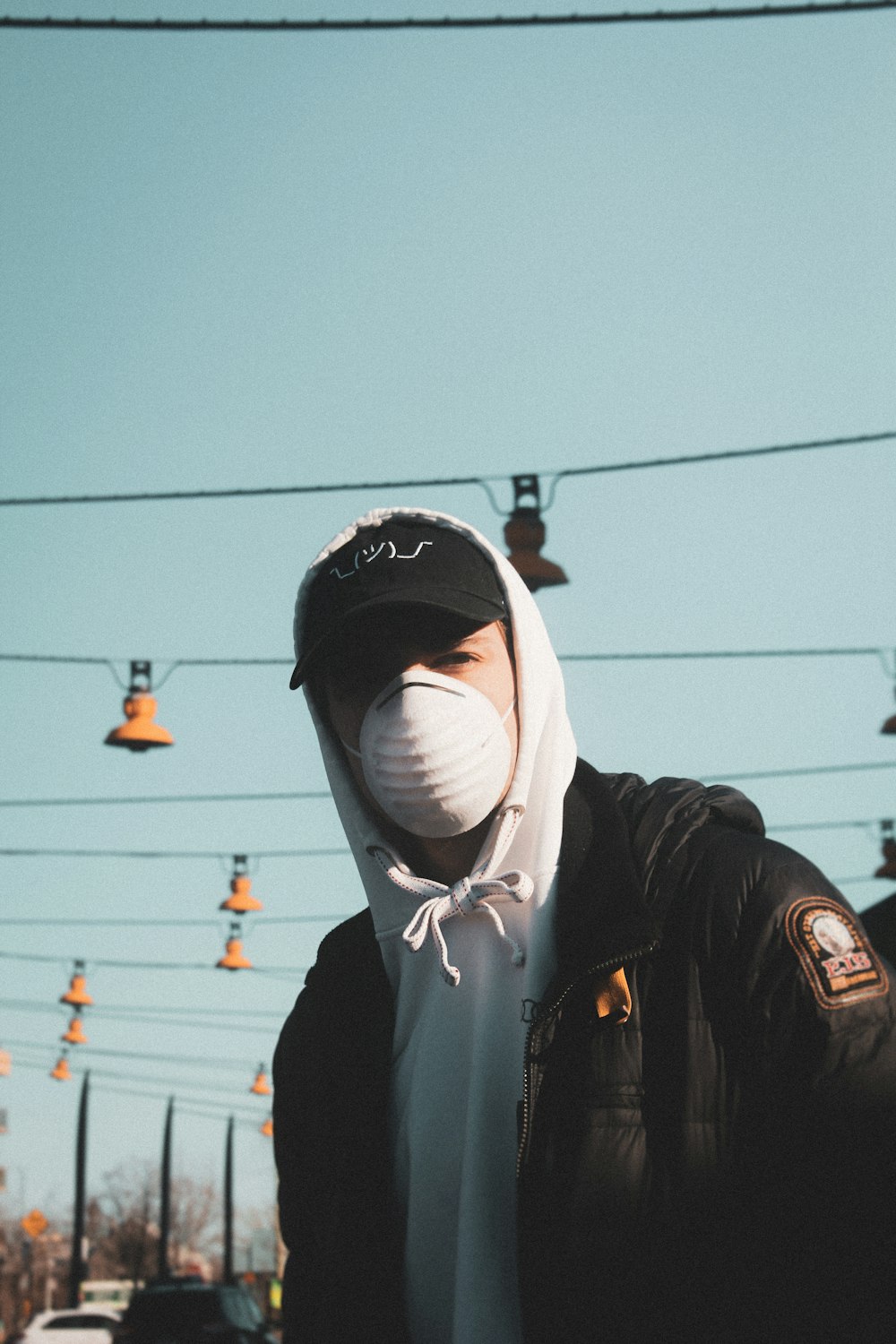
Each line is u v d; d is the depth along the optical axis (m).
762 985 1.76
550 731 2.05
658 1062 1.79
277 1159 2.33
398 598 1.98
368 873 2.16
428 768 1.96
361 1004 2.20
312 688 2.22
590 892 1.89
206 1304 23.28
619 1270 1.73
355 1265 2.04
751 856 1.84
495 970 2.01
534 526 10.95
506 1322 1.87
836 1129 1.69
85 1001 31.53
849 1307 1.65
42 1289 78.38
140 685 14.59
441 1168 1.98
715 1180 1.74
